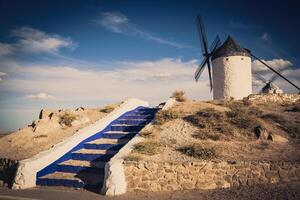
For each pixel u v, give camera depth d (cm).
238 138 1307
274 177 1024
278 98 2000
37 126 1681
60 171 1313
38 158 1240
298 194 891
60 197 995
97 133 1589
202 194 966
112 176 1039
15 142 1567
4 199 988
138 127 1606
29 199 977
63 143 1407
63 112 1867
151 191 1038
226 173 1045
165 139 1333
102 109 2061
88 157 1380
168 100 1817
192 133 1364
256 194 917
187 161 1074
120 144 1430
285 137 1345
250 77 2627
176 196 961
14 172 1234
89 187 1135
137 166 1075
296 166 1034
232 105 1788
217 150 1168
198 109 1681
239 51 2586
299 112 1700
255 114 1596
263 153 1154
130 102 2023
